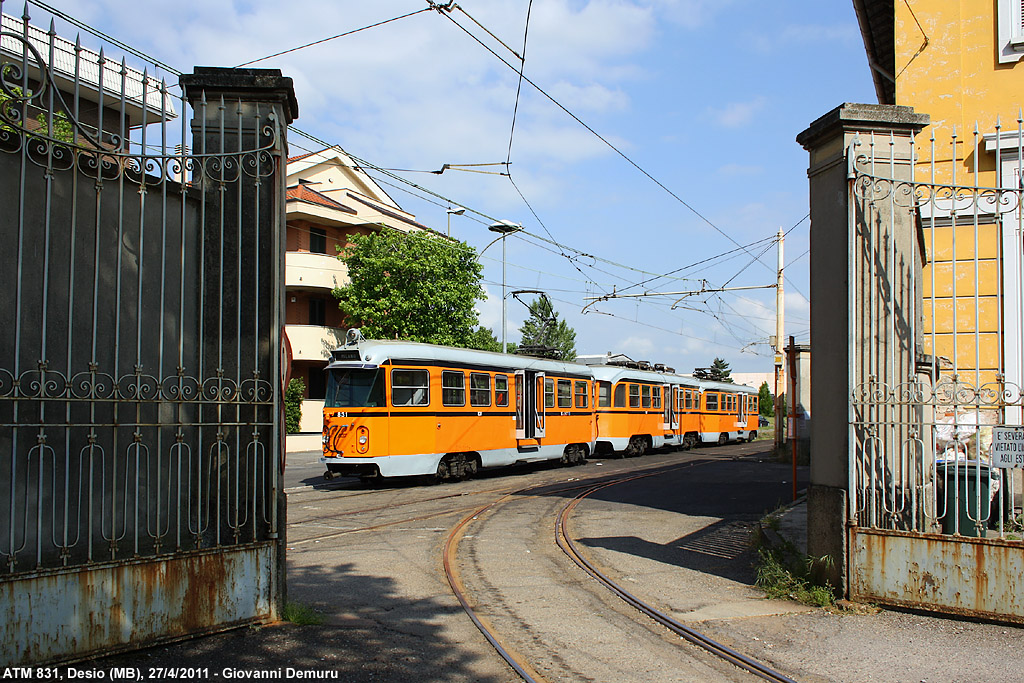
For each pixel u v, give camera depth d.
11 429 4.85
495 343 39.00
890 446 6.82
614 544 9.93
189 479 5.73
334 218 33.00
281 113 6.14
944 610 6.18
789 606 6.77
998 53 10.52
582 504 13.82
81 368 5.31
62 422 5.07
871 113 6.86
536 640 5.90
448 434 17.28
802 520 10.48
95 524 5.26
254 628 5.77
